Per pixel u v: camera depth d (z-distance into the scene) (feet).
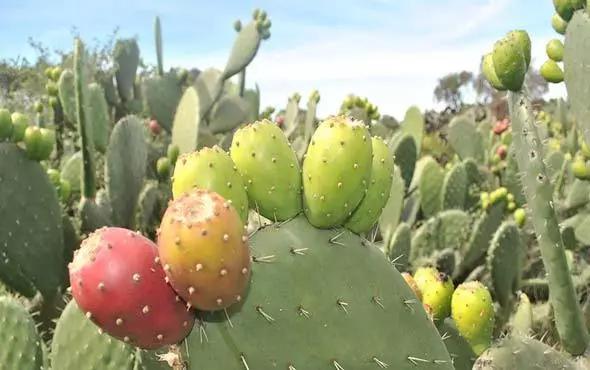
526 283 4.73
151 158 5.99
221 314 1.32
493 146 9.06
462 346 1.97
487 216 4.72
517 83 2.01
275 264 1.39
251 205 1.47
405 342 1.49
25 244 3.30
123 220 4.28
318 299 1.40
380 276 1.49
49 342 3.08
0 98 10.79
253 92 8.77
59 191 4.14
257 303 1.35
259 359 1.34
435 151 11.80
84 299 1.19
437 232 4.87
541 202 2.02
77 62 4.09
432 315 1.93
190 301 1.22
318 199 1.42
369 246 1.53
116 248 1.20
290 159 1.45
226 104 7.29
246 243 1.21
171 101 6.86
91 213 4.09
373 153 1.52
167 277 1.21
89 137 4.14
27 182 3.32
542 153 2.03
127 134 4.23
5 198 3.24
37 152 3.31
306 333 1.38
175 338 1.27
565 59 2.43
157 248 1.25
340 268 1.44
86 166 4.14
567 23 2.48
